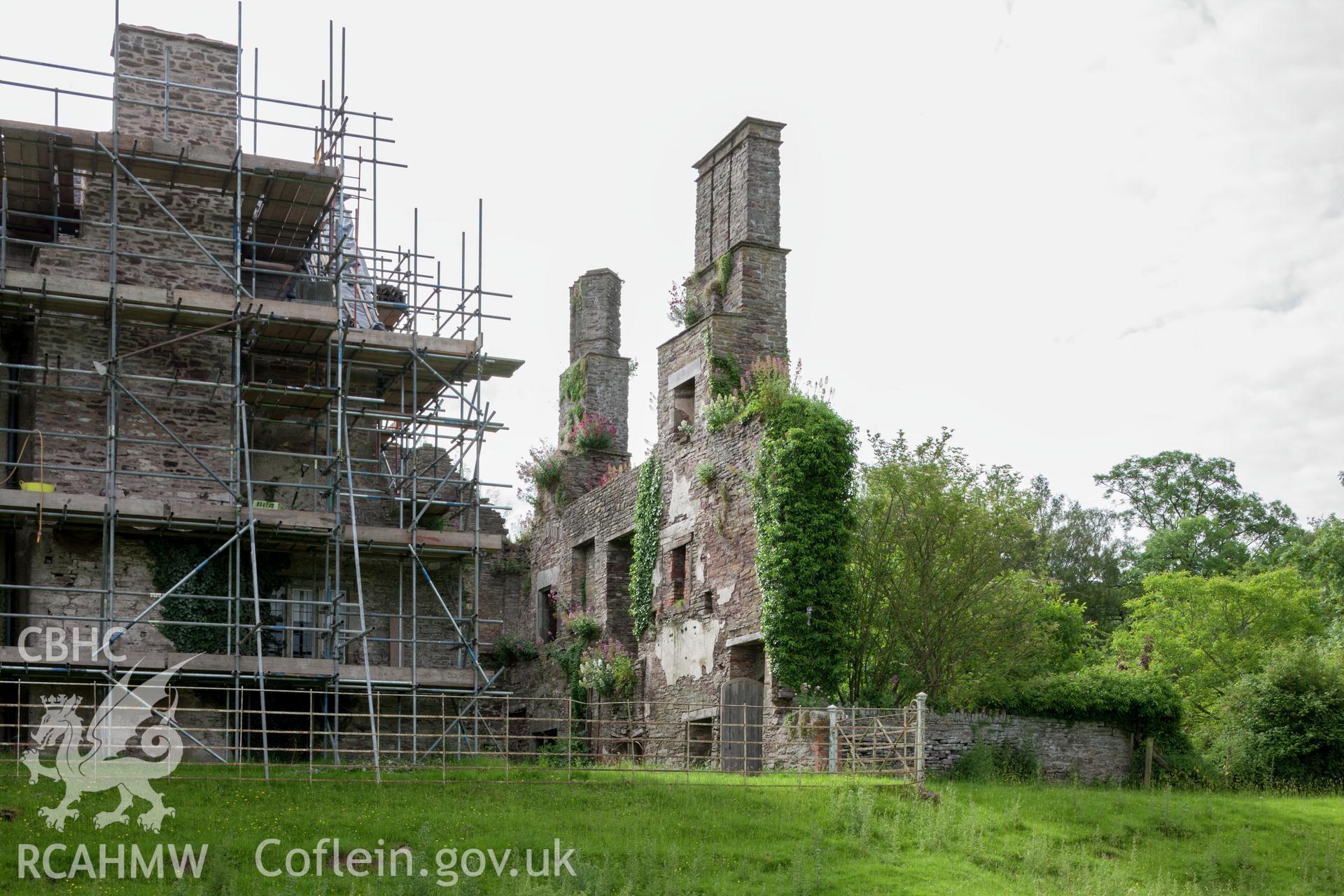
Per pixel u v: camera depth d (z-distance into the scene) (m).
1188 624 38.31
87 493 24.53
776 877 16.22
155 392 25.22
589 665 31.31
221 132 26.11
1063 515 57.34
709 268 29.30
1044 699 25.20
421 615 26.36
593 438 36.09
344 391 26.25
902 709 22.17
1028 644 26.56
